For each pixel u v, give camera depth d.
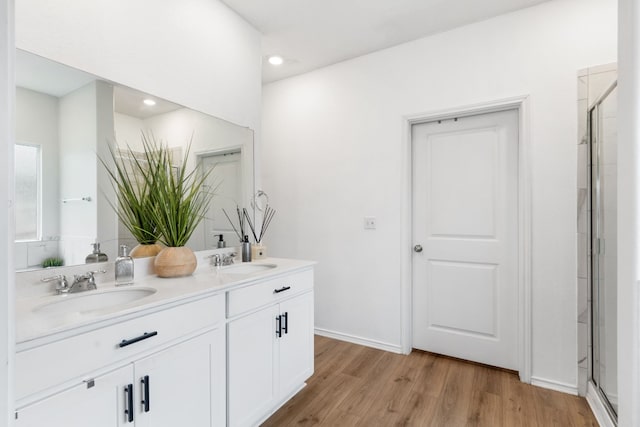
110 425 1.03
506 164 2.30
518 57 2.16
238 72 2.22
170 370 1.22
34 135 1.28
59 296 1.26
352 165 2.84
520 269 2.17
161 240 1.70
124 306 1.11
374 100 2.73
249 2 2.09
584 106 1.95
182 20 1.84
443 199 2.53
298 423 1.73
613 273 1.64
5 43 0.40
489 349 2.37
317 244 3.04
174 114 1.80
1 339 0.38
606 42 1.92
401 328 2.60
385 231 2.68
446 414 1.81
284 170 3.25
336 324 2.93
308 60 2.87
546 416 1.78
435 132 2.57
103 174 1.49
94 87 1.45
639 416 1.18
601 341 1.80
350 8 2.16
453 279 2.50
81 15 1.40
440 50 2.44
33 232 1.27
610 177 1.69
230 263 2.01
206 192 1.98
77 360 0.95
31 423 0.86
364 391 2.04
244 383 1.56
